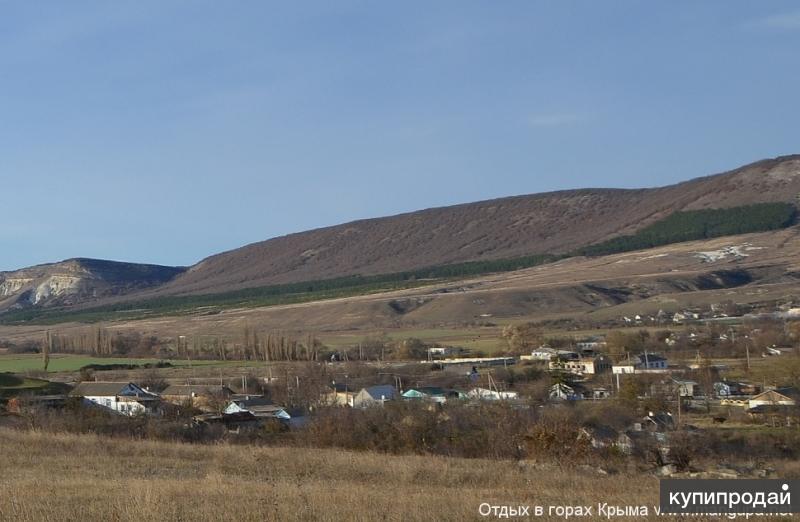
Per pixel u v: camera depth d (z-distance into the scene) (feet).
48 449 111.55
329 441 133.49
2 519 59.57
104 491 73.15
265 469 95.61
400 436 130.82
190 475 90.63
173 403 212.43
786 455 134.92
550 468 99.71
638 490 78.74
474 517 62.75
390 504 67.15
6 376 257.96
